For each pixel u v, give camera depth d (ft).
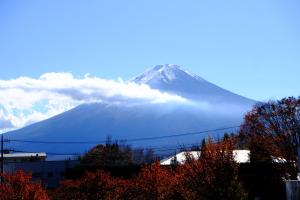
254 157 173.78
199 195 104.94
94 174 156.15
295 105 178.40
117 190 153.48
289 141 173.37
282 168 168.25
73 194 158.40
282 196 162.61
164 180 139.13
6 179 131.13
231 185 104.17
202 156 106.93
